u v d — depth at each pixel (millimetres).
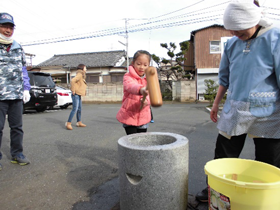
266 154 1668
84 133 5078
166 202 1537
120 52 22891
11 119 2957
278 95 1593
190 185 2373
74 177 2650
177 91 15844
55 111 10383
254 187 1150
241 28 1503
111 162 3141
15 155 3053
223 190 1267
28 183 2500
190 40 18500
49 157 3383
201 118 7039
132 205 1589
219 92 2029
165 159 1501
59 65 20688
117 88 16578
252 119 1620
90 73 20109
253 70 1600
